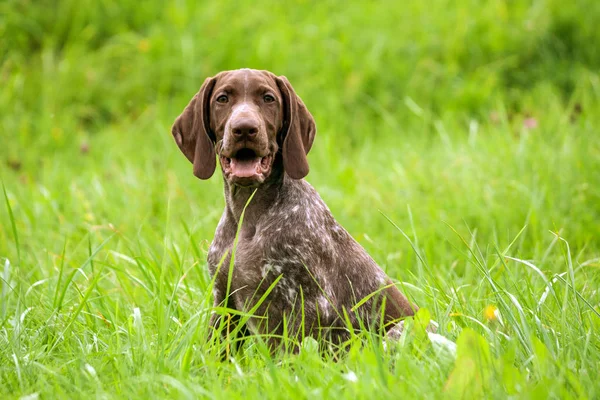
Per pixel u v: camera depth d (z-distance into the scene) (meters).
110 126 14.00
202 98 6.00
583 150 9.64
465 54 15.29
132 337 5.54
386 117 12.91
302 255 5.77
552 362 4.63
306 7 16.69
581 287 6.83
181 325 5.61
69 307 6.56
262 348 5.02
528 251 8.11
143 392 4.72
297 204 5.91
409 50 15.28
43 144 13.19
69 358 5.49
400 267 7.86
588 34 15.17
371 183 10.26
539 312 5.56
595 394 4.41
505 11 15.88
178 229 8.88
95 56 15.49
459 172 9.97
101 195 9.99
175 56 15.38
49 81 14.91
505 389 4.47
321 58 15.14
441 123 12.63
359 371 4.74
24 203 9.81
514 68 14.94
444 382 4.58
